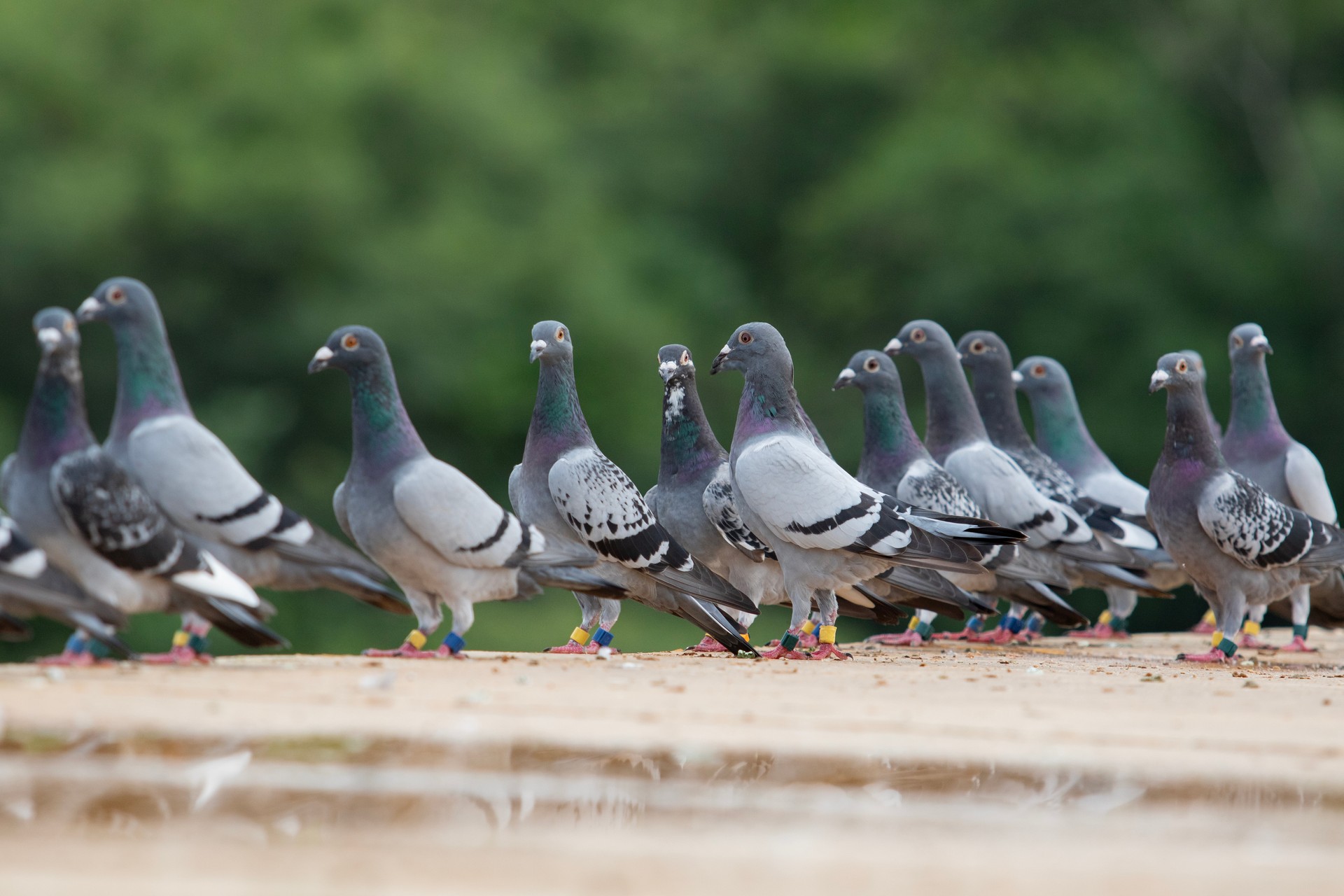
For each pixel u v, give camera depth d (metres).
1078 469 17.42
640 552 11.27
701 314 42.38
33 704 7.14
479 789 5.83
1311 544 12.11
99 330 30.34
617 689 8.36
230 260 32.03
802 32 47.00
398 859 4.86
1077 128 41.94
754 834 5.26
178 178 31.02
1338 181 38.19
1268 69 42.53
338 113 34.16
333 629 30.20
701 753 6.51
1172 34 43.62
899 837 5.23
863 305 41.47
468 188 35.62
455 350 33.03
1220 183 41.72
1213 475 12.05
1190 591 38.12
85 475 8.59
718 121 46.75
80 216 29.62
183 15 33.69
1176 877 4.76
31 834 5.08
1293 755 6.69
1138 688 9.19
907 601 13.10
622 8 48.06
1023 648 14.42
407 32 36.50
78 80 31.67
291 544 10.14
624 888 4.56
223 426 29.75
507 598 11.01
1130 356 37.12
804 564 11.23
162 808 5.43
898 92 46.22
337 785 5.83
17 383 30.47
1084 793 5.92
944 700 8.26
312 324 31.45
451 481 10.36
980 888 4.61
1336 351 38.22
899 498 13.80
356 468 10.60
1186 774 6.27
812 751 6.60
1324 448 38.81
